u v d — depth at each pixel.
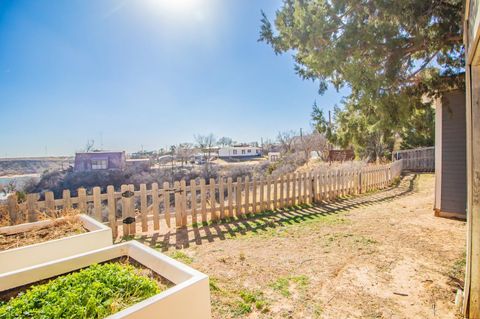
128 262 2.21
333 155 20.56
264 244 4.28
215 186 5.99
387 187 10.53
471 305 2.25
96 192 4.67
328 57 3.72
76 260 2.07
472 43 1.80
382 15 3.50
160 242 4.50
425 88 4.32
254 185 6.52
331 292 2.78
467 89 2.27
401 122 4.02
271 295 2.73
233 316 2.39
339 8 3.60
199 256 3.82
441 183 5.65
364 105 4.37
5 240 2.92
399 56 3.56
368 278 3.07
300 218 5.95
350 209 6.81
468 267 2.28
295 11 4.06
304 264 3.46
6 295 1.72
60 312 1.41
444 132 5.55
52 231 3.23
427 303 2.56
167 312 1.42
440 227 4.95
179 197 5.47
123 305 1.53
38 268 1.91
